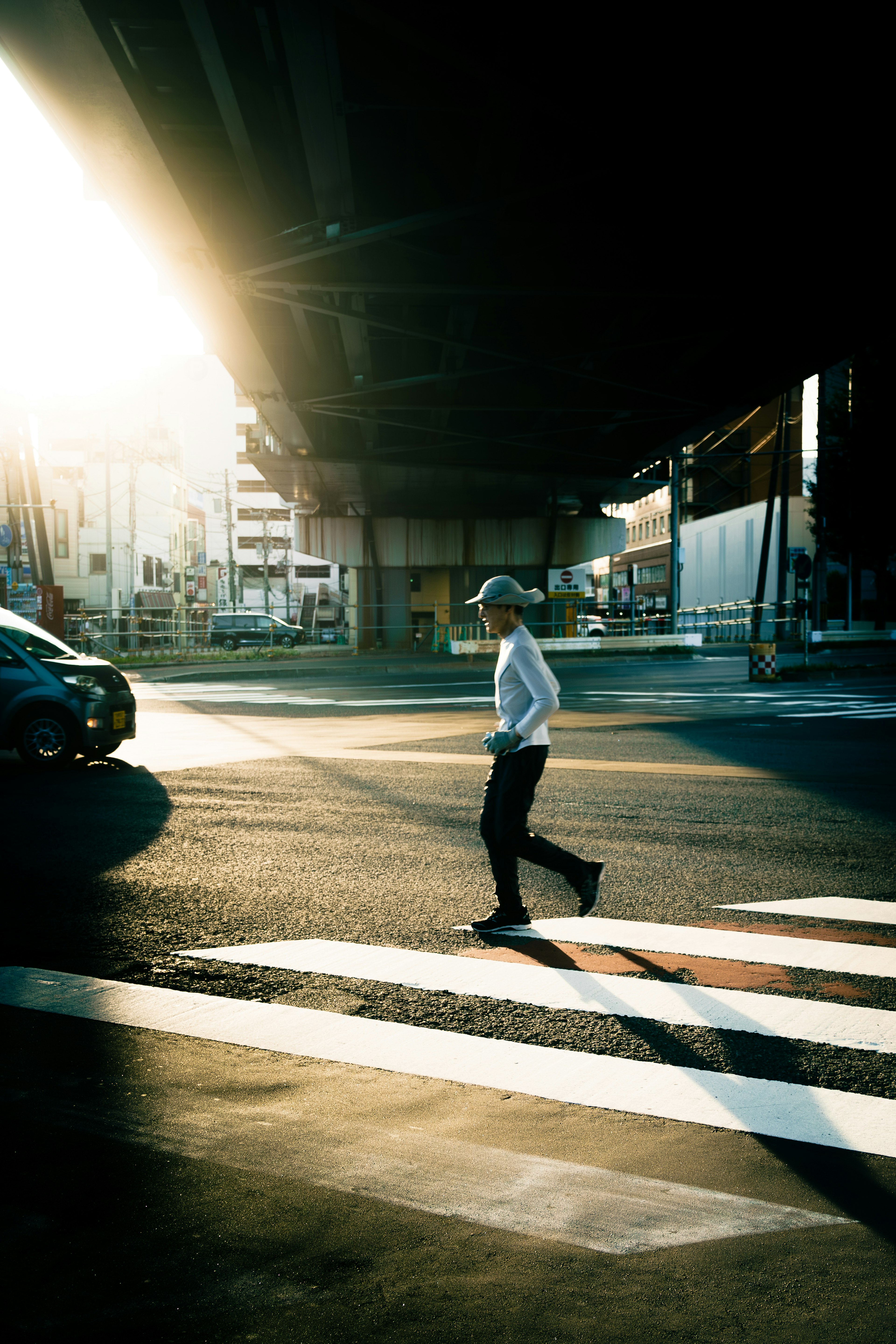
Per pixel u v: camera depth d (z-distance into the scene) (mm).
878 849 6762
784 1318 2059
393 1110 3047
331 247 18625
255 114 16031
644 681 26125
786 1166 2695
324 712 18359
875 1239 2348
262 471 41125
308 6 12961
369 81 15805
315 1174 2660
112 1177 2646
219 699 21797
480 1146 2818
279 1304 2115
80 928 5039
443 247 20859
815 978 4254
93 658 11336
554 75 14586
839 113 15352
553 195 18375
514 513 50406
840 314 23594
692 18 13383
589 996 4051
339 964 4473
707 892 5695
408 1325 2047
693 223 19188
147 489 78375
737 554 65688
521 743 4832
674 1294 2143
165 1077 3287
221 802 8648
